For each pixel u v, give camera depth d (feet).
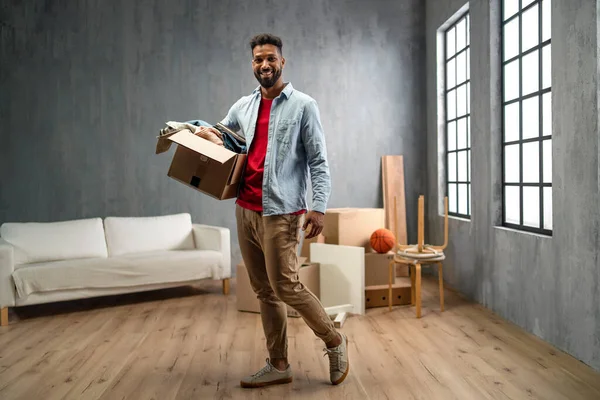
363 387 8.64
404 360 9.93
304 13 18.88
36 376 9.31
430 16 18.67
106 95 18.24
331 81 19.03
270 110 8.27
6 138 17.76
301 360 10.00
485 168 13.97
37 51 17.87
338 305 13.85
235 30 18.70
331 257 14.01
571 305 9.93
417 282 13.04
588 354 9.46
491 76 13.60
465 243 15.46
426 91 19.34
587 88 9.25
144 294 16.14
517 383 8.71
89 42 18.11
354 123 19.16
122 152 18.35
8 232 14.32
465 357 10.04
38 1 17.83
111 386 8.81
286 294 8.18
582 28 9.36
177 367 9.70
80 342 11.32
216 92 18.67
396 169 19.08
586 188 9.35
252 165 8.33
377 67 19.25
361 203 19.25
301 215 8.32
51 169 18.03
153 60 18.42
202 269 15.43
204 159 8.18
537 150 11.89
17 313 13.98
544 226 11.63
